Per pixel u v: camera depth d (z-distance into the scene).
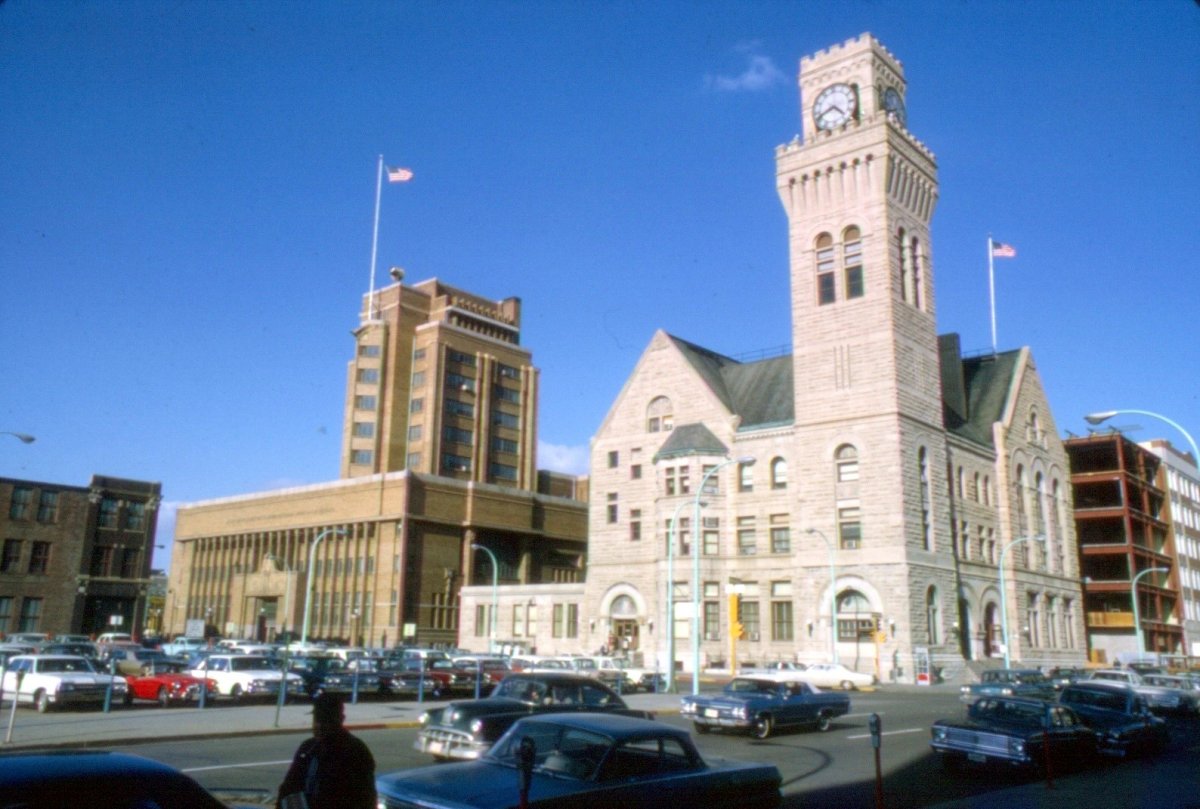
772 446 69.31
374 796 8.23
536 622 83.56
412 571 95.44
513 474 133.12
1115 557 93.62
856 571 62.59
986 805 16.22
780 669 53.91
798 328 68.69
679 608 69.19
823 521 64.69
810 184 69.19
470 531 100.81
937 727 21.20
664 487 71.69
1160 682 43.19
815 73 70.94
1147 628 91.00
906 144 67.94
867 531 62.69
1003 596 67.31
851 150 67.00
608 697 20.03
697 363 77.06
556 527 111.00
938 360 69.44
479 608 89.19
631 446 76.81
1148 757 24.86
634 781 10.93
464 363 130.12
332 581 101.25
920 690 53.47
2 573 79.06
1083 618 83.25
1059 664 76.38
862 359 65.00
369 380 127.38
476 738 17.34
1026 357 82.62
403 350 129.25
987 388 80.81
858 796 17.27
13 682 32.34
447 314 132.25
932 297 70.06
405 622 93.38
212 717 28.17
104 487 85.88
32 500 81.81
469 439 128.50
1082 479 93.25
